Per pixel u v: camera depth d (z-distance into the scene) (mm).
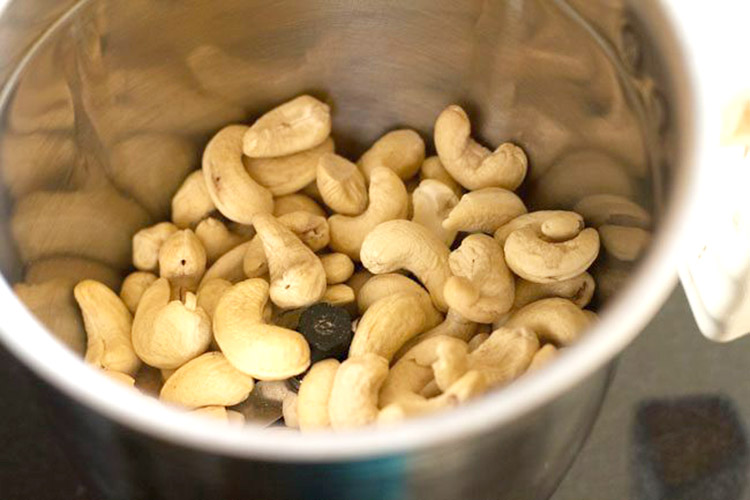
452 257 317
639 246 295
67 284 328
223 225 345
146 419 229
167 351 313
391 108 357
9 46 285
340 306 325
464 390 270
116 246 346
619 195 311
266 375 302
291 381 317
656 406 361
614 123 305
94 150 328
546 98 327
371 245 319
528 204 351
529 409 228
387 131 363
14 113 295
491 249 317
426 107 353
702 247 353
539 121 334
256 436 227
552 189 342
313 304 318
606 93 304
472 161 343
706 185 252
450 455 243
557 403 250
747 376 366
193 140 352
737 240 338
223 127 354
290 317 326
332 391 285
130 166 342
